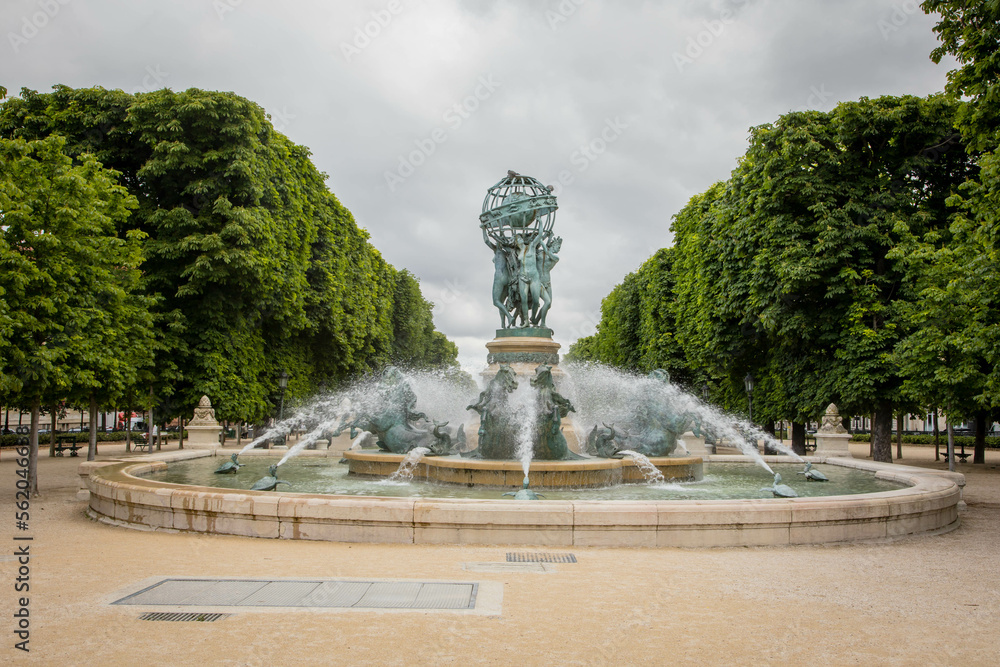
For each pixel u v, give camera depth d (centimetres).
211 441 2536
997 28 1437
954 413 2114
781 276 2764
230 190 3020
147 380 2778
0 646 576
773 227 2834
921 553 1031
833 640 621
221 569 857
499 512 1024
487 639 609
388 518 1033
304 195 3859
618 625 654
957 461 3544
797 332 2855
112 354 2014
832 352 2908
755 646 602
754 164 3009
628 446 1705
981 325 1565
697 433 1778
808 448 4216
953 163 2805
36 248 1719
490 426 1612
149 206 2991
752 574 871
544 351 2055
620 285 6056
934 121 2688
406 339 7100
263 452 2377
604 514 1024
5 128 3016
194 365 2955
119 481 1294
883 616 698
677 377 4697
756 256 2930
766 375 3459
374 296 5291
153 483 1267
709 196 4212
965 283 1541
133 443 4697
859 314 2642
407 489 1462
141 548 998
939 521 1249
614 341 6444
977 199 1494
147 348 2502
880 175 2814
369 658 558
